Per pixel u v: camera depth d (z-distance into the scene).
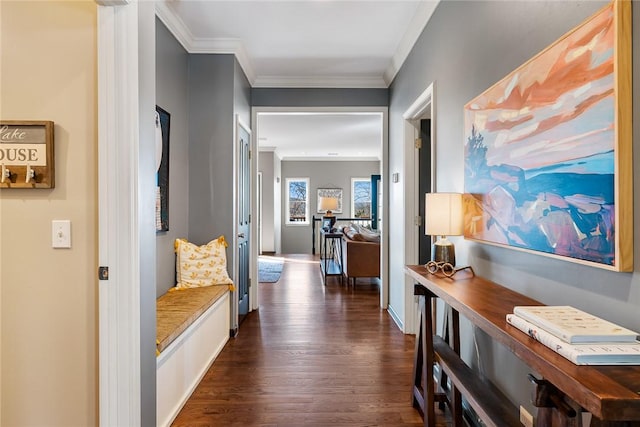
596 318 0.95
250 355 2.91
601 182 0.99
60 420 1.47
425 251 3.49
